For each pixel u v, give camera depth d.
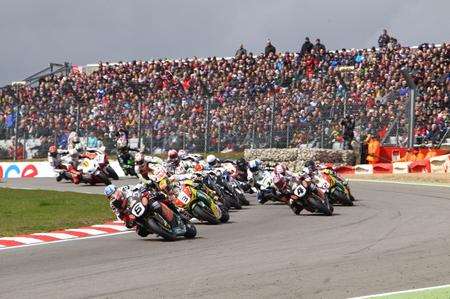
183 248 39.62
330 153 96.38
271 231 46.25
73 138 91.12
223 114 102.38
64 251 39.78
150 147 104.56
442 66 102.19
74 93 127.69
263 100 101.88
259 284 28.62
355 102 97.81
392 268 31.34
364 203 63.41
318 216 54.41
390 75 102.25
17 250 40.53
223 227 49.25
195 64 123.06
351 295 26.27
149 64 128.00
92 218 55.22
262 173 66.56
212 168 61.72
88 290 28.41
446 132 95.50
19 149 112.06
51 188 85.12
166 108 104.69
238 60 119.75
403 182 84.88
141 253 38.19
